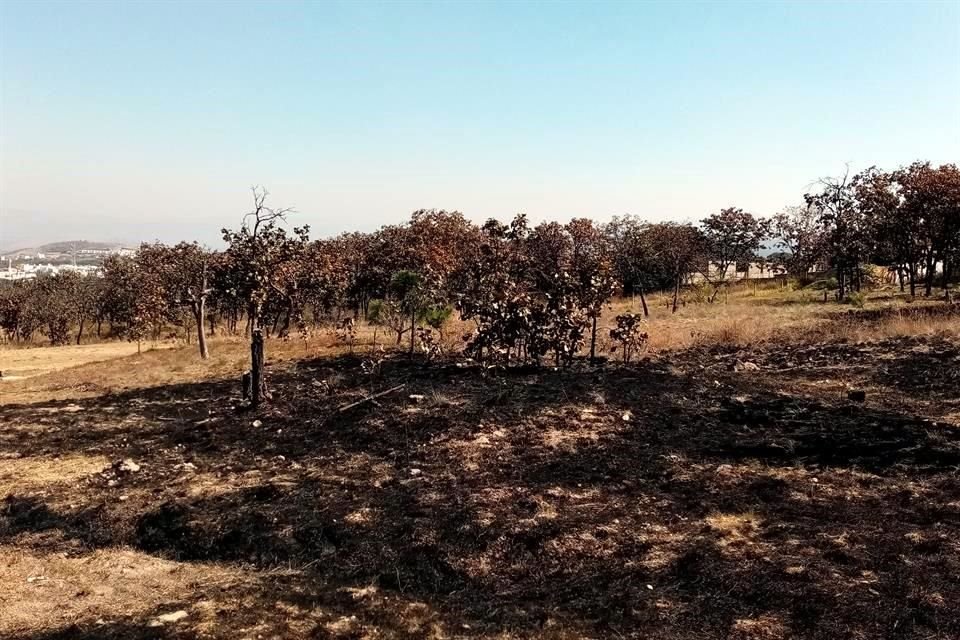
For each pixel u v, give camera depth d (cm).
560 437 1047
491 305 1659
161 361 2617
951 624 512
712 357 1798
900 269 3900
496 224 2031
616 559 671
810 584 583
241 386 1831
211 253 3581
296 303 3112
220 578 699
